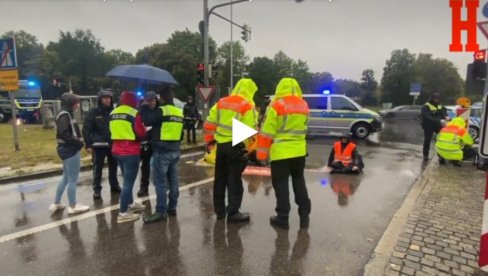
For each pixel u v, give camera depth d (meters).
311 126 15.70
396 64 81.62
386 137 16.81
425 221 4.74
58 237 4.41
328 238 4.36
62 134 5.02
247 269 3.61
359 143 14.32
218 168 4.93
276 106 4.44
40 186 6.96
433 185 6.71
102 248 4.10
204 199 5.98
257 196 6.12
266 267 3.65
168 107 4.77
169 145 4.80
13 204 5.75
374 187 6.85
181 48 60.28
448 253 3.81
